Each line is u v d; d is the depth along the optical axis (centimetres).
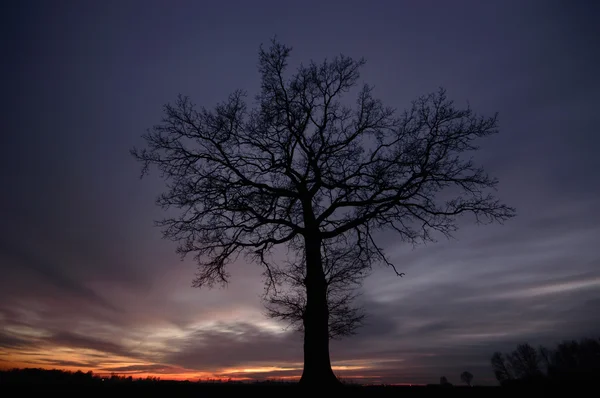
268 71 1491
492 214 1351
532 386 955
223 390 1034
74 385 1070
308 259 1300
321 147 1415
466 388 1027
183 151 1445
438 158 1375
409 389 1054
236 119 1448
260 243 1398
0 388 956
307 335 1195
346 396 963
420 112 1413
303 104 1470
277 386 1144
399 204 1373
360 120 1479
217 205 1394
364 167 1413
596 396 798
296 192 1406
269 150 1464
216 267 1410
